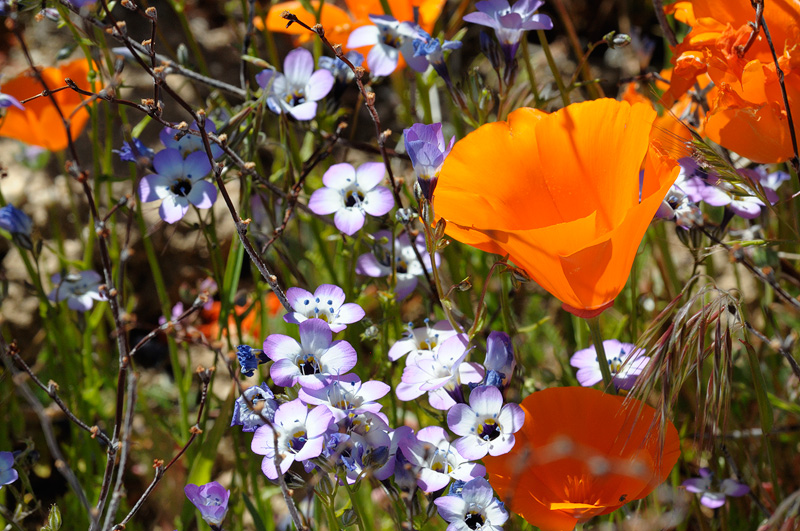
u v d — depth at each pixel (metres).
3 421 0.47
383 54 0.45
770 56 0.42
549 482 0.40
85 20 0.43
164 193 0.43
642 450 0.40
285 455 0.39
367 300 0.47
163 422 0.47
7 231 0.47
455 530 0.39
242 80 0.47
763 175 0.45
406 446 0.40
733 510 0.46
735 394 0.47
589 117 0.41
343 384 0.40
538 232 0.39
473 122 0.44
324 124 0.47
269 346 0.40
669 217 0.42
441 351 0.41
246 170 0.42
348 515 0.40
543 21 0.43
